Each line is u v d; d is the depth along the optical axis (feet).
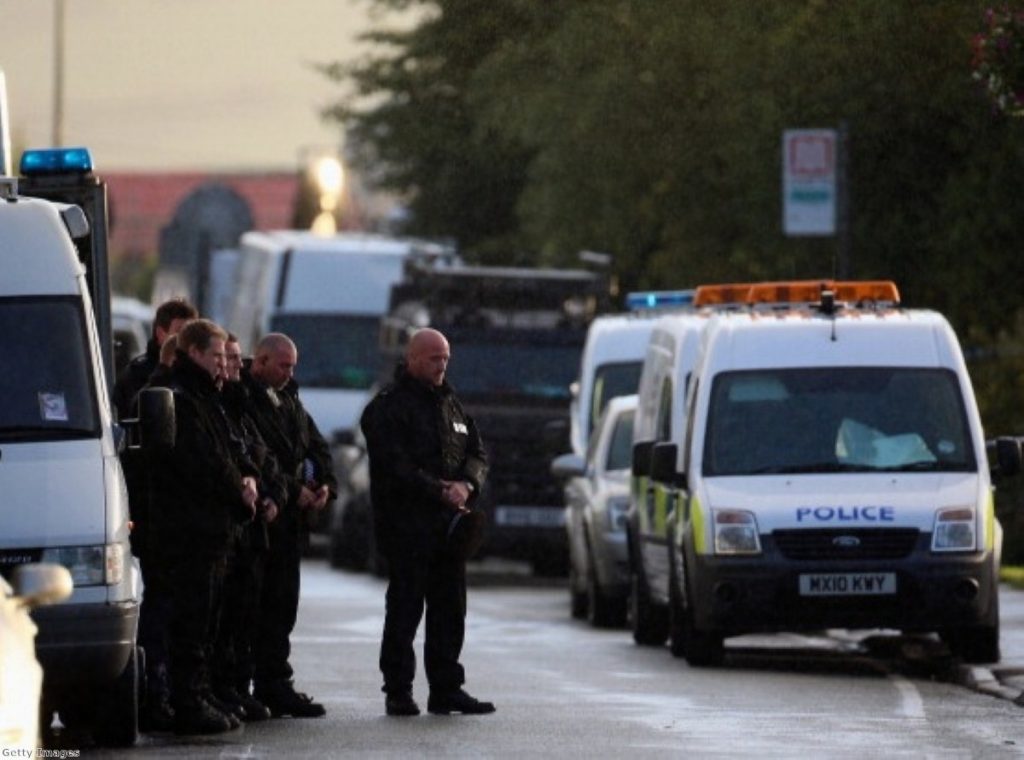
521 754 126.11
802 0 275.59
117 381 153.48
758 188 295.07
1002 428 300.61
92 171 157.07
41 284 138.10
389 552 145.48
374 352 411.54
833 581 184.24
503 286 333.62
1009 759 126.52
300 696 145.38
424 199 392.47
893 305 205.77
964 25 269.64
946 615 183.93
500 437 326.65
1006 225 282.56
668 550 199.82
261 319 420.77
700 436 192.44
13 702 86.58
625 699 159.22
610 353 294.46
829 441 191.42
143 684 138.21
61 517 128.36
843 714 150.10
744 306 209.87
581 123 299.58
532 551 333.42
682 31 281.33
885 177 288.92
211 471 133.49
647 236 333.01
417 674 179.83
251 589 141.49
